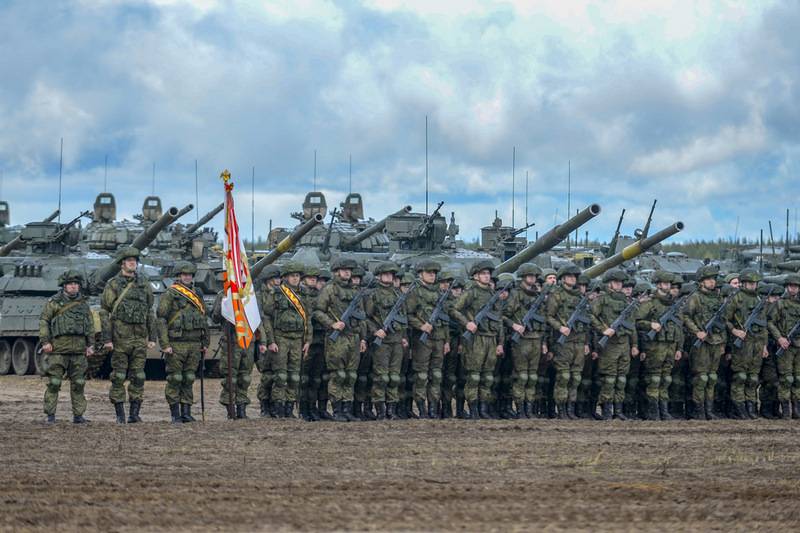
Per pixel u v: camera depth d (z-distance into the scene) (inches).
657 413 1336.1
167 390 1205.1
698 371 1354.6
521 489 761.0
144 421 1239.5
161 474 831.1
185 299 1206.9
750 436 1108.5
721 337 1358.3
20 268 2169.0
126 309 1186.0
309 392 1282.0
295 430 1106.1
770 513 683.4
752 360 1374.3
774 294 1393.9
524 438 1063.0
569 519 663.8
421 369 1285.7
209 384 1870.1
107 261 2212.1
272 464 885.2
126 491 749.3
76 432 1074.7
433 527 639.8
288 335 1248.2
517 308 1307.8
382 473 843.4
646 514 678.5
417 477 821.2
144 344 1197.7
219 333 1968.5
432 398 1291.8
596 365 1333.7
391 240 2217.0
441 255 2086.6
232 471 848.3
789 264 2471.7
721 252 3144.7
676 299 1354.6
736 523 655.8
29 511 677.3
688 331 1362.0
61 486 768.9
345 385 1252.5
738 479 821.2
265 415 1274.6
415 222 2103.8
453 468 870.4
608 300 1317.7
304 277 1293.1
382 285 1275.8
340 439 1035.3
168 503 705.6
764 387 1408.7
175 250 2197.3
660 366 1330.0
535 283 1326.3
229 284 1215.6
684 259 2839.6
